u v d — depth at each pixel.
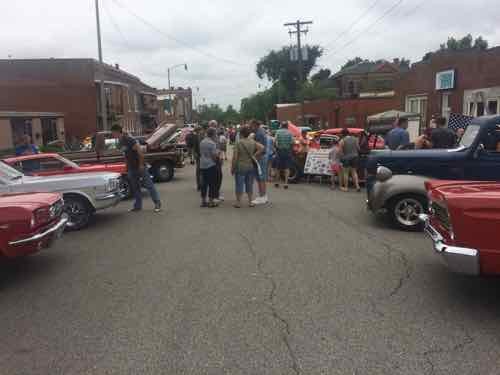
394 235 7.48
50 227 5.96
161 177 15.63
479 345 3.79
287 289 5.11
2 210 5.36
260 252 6.58
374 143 13.28
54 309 4.75
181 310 4.60
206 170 10.13
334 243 7.01
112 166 11.54
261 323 4.26
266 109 75.00
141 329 4.20
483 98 17.44
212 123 12.08
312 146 15.05
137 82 54.66
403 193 7.69
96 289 5.29
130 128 47.78
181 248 6.91
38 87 35.94
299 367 3.49
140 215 9.65
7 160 10.42
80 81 36.72
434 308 4.55
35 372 3.52
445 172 8.01
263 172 10.53
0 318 4.56
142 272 5.84
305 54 45.78
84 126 36.91
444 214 4.84
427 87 22.00
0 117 24.78
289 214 9.29
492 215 4.33
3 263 6.48
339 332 4.05
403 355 3.64
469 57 18.36
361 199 11.09
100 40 25.20
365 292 4.99
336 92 57.66
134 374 3.46
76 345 3.93
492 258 4.37
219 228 8.16
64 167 10.94
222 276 5.59
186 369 3.51
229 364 3.56
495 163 7.78
